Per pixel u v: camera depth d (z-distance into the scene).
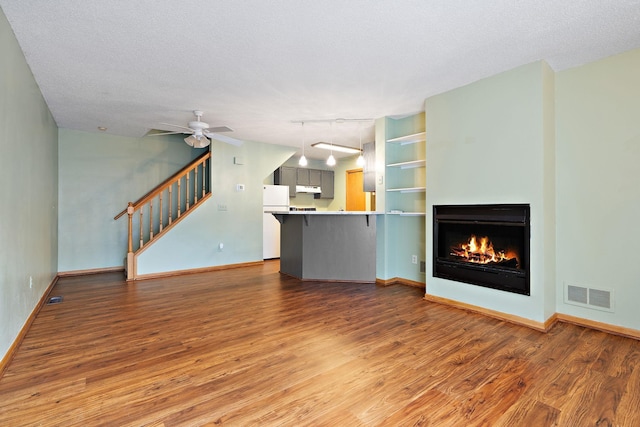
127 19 2.25
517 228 3.13
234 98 3.87
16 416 1.69
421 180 4.54
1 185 2.20
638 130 2.74
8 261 2.36
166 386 1.99
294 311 3.48
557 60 2.94
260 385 2.00
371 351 2.49
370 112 4.44
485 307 3.37
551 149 3.11
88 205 5.63
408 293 4.23
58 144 5.33
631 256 2.77
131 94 3.72
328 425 1.63
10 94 2.38
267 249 7.16
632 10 2.18
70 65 2.97
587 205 3.00
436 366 2.25
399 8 2.14
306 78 3.29
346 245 4.92
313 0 2.05
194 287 4.59
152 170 6.26
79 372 2.16
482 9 2.16
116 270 5.88
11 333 2.41
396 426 1.63
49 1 2.05
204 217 5.91
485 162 3.33
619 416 1.70
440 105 3.74
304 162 5.30
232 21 2.28
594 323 2.96
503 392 1.93
